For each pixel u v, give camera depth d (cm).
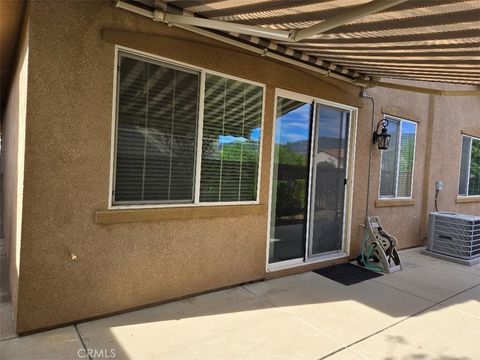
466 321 384
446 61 388
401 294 457
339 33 330
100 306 343
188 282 404
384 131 618
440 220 673
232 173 441
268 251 486
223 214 427
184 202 398
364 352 310
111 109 336
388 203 665
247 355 295
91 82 323
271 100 467
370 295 448
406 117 688
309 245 546
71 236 321
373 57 416
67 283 322
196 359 285
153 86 366
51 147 307
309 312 386
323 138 552
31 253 303
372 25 299
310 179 536
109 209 342
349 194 595
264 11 311
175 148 388
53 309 317
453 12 254
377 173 639
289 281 486
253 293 432
